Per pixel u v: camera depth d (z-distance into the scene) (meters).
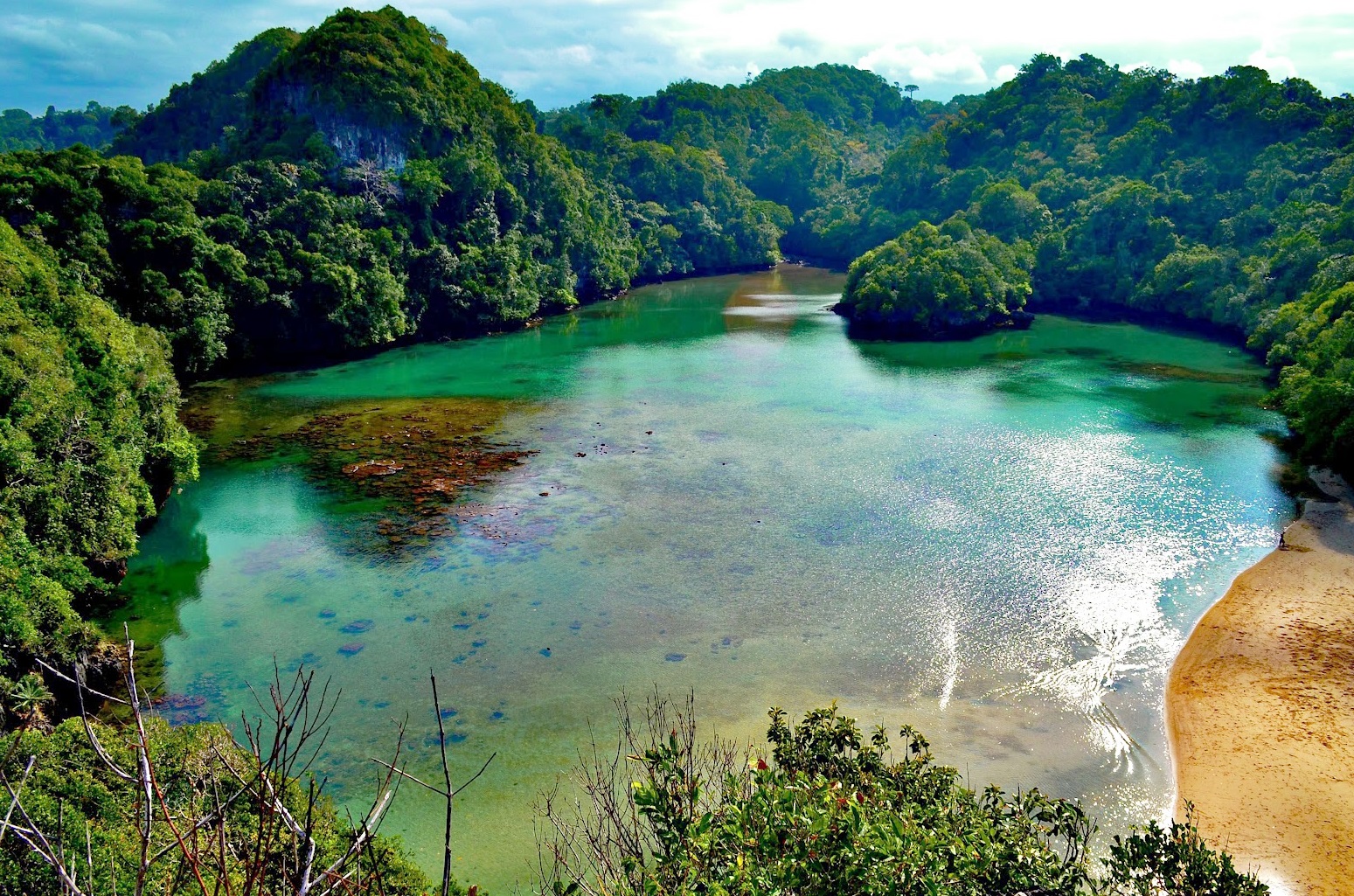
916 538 51.34
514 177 133.62
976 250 121.44
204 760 20.30
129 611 43.69
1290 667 38.66
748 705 36.19
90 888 8.23
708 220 184.75
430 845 28.67
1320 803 30.73
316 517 54.66
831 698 36.66
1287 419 72.94
